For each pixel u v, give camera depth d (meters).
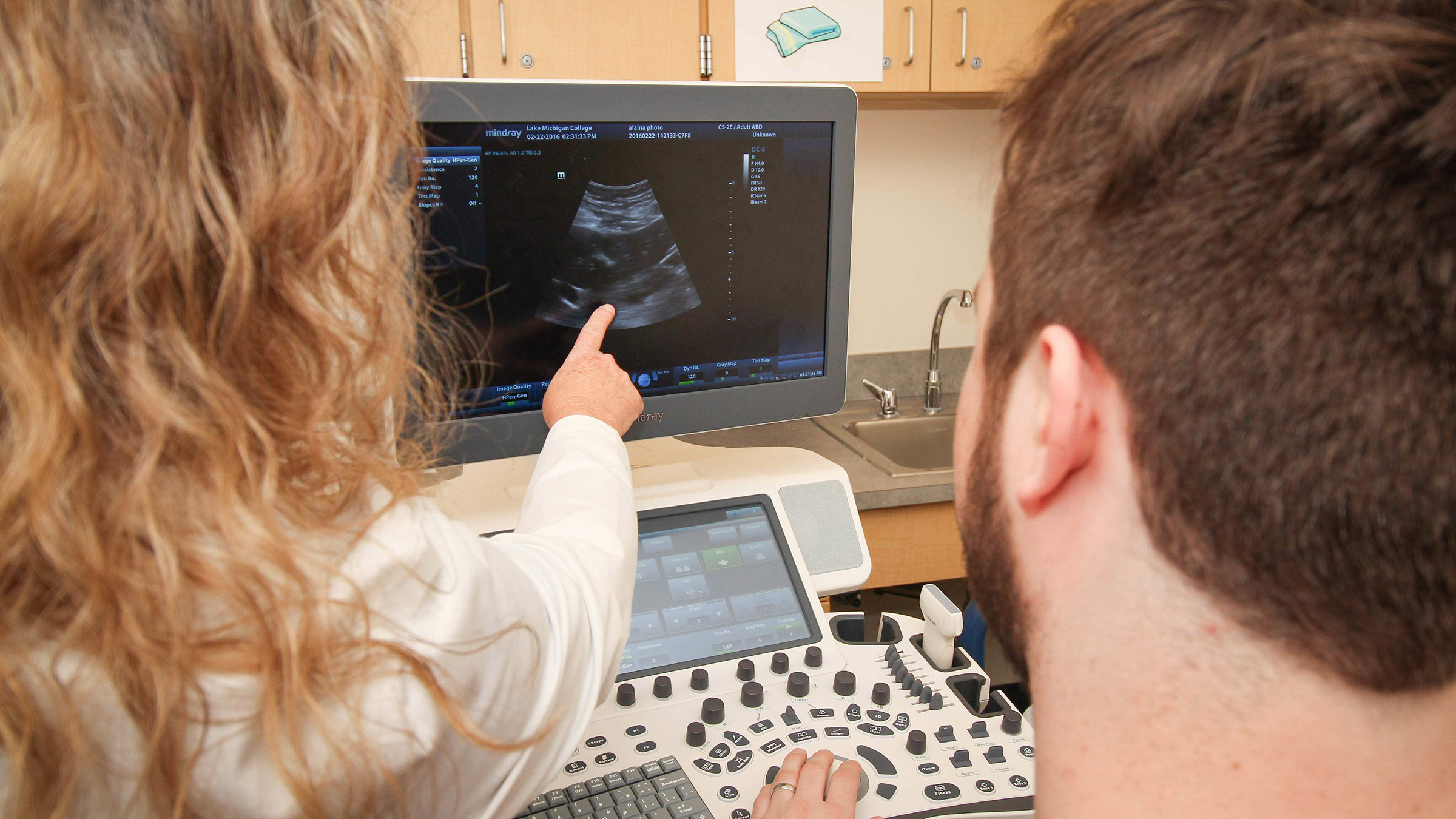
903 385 2.29
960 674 0.87
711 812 0.70
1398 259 0.26
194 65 0.34
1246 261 0.28
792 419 1.18
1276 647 0.30
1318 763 0.30
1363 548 0.28
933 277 2.26
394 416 0.48
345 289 0.41
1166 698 0.32
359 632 0.38
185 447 0.35
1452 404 0.27
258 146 0.37
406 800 0.43
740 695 0.84
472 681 0.43
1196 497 0.29
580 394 0.86
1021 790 0.74
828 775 0.71
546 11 1.62
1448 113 0.25
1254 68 0.28
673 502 0.98
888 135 2.14
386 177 0.43
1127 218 0.30
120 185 0.34
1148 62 0.30
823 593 1.05
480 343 0.98
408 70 0.53
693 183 1.04
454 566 0.42
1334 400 0.27
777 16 1.73
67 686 0.33
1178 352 0.29
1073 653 0.34
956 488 0.42
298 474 0.39
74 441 0.33
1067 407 0.32
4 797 0.33
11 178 0.32
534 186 0.96
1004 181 0.37
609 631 0.55
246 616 0.35
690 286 1.07
